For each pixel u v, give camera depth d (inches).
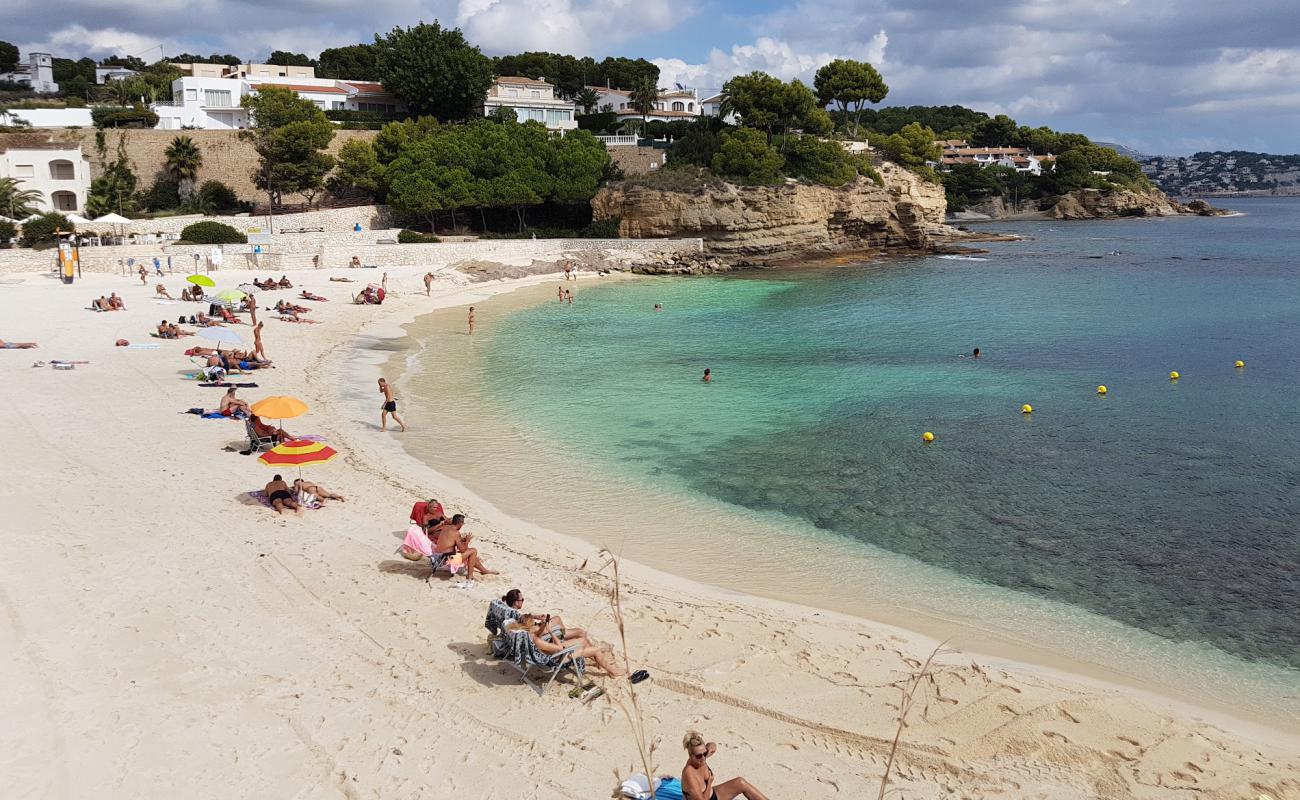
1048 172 7706.7
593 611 655.1
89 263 2375.7
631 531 868.6
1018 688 565.6
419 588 669.9
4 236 2458.2
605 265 3275.1
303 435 1114.7
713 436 1212.5
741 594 727.7
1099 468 1087.0
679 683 549.0
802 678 566.6
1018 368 1680.6
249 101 3410.4
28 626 561.3
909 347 1889.8
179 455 967.6
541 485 996.6
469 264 2901.1
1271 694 594.6
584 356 1755.7
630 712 514.0
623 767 458.9
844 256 3937.0
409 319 2144.4
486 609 642.8
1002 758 482.6
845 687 557.0
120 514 774.5
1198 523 906.7
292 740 465.4
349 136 3745.1
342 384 1434.5
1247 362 1742.1
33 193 2768.2
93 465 906.7
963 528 893.8
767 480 1034.7
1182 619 703.1
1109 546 849.5
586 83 6314.0
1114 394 1475.1
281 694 508.4
